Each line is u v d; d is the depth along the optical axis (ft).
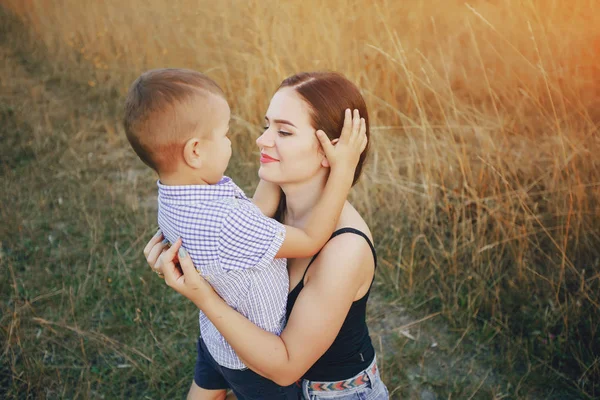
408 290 10.97
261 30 15.58
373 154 13.43
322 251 5.13
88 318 10.37
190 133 4.73
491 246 10.49
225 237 4.71
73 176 15.14
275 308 5.13
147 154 4.84
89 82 19.63
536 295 10.28
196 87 4.77
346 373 5.49
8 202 13.79
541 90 13.24
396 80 15.43
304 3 16.48
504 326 9.78
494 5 16.24
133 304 10.73
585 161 11.31
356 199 12.52
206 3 18.80
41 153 16.02
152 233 12.80
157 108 4.67
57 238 12.67
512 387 8.95
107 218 13.37
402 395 8.96
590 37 13.37
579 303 9.61
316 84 5.21
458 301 10.47
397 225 12.00
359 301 5.34
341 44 15.25
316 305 4.90
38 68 21.15
